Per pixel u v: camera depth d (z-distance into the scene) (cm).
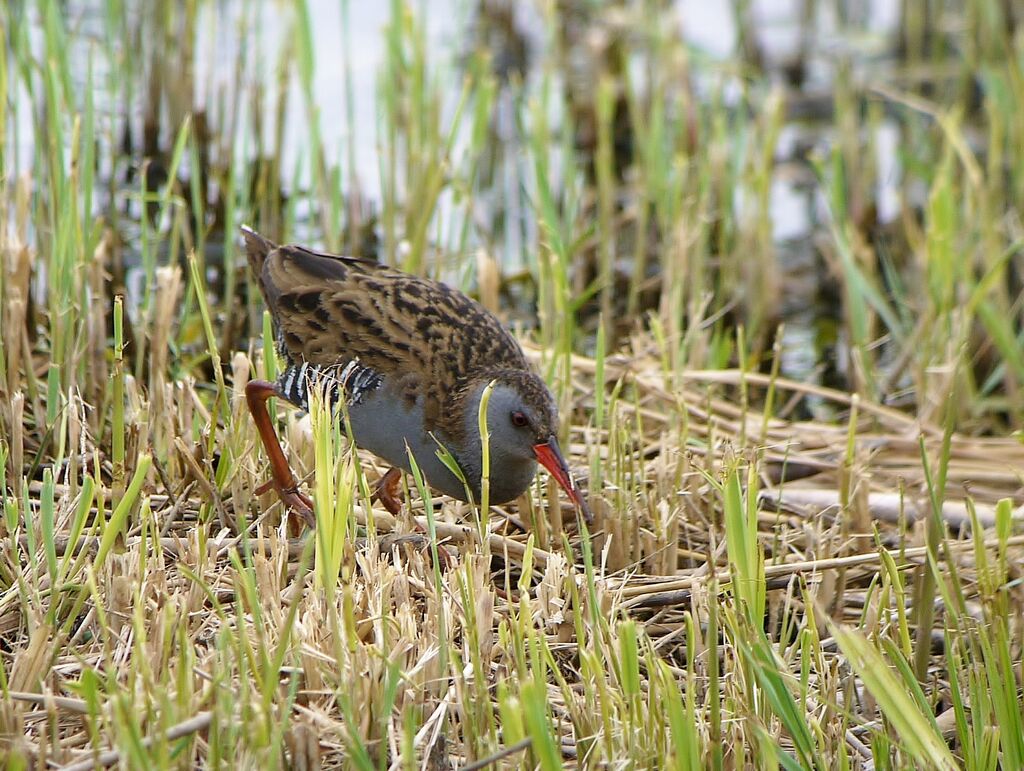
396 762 712
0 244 1108
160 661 746
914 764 768
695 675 830
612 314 1484
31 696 704
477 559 828
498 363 968
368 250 1528
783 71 2022
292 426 973
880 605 843
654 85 1850
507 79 1942
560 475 916
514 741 680
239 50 1555
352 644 745
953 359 1234
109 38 1507
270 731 693
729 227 1555
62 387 1055
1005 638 774
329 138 1734
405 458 959
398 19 1484
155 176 1630
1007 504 810
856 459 1055
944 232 1318
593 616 762
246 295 1412
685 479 995
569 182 1456
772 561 919
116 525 767
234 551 750
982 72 1780
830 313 1530
